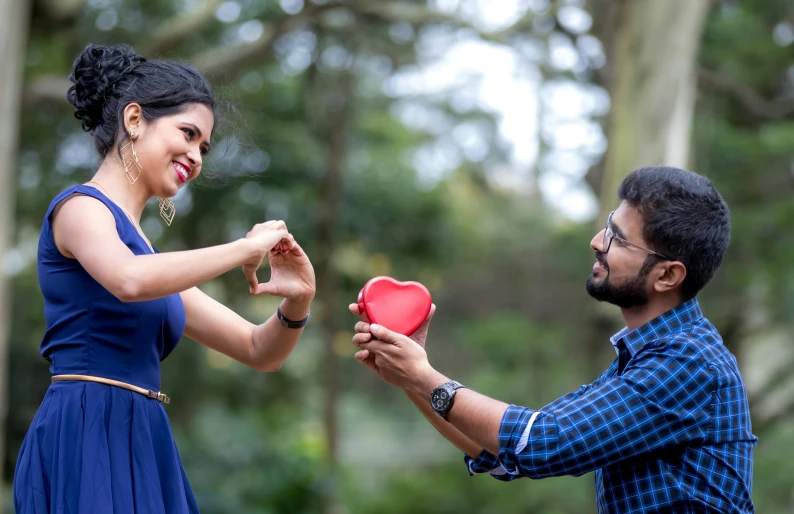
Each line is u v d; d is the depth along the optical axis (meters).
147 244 2.71
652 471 2.57
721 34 11.95
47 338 2.67
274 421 15.01
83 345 2.60
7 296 8.52
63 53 12.13
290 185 13.60
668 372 2.55
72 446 2.54
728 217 2.75
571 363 15.42
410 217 15.25
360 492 18.36
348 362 20.45
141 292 2.41
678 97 7.97
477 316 20.17
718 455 2.55
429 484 17.53
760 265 11.93
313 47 13.11
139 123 2.68
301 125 13.91
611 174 8.09
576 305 16.62
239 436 13.25
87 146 12.48
